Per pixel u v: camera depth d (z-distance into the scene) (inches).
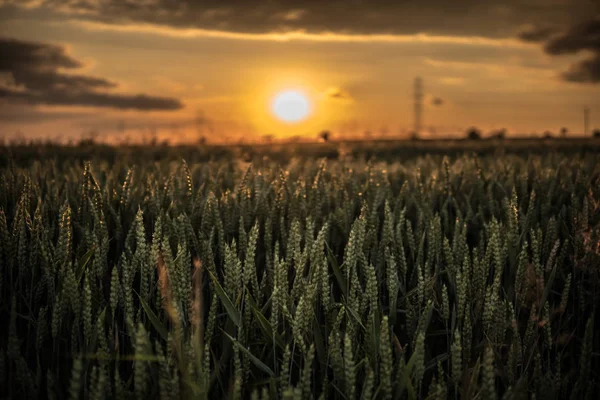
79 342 79.8
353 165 250.7
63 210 97.9
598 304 109.9
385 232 106.9
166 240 81.3
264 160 253.3
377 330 76.7
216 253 118.9
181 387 65.0
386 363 65.8
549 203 154.0
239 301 84.4
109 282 100.9
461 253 103.8
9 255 97.7
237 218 129.6
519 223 129.8
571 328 110.5
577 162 243.4
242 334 79.7
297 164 250.7
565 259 129.9
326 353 81.8
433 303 91.1
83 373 74.7
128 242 103.9
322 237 82.9
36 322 89.3
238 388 66.2
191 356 65.6
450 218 156.3
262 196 141.4
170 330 81.0
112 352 75.9
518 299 95.6
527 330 85.4
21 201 107.9
